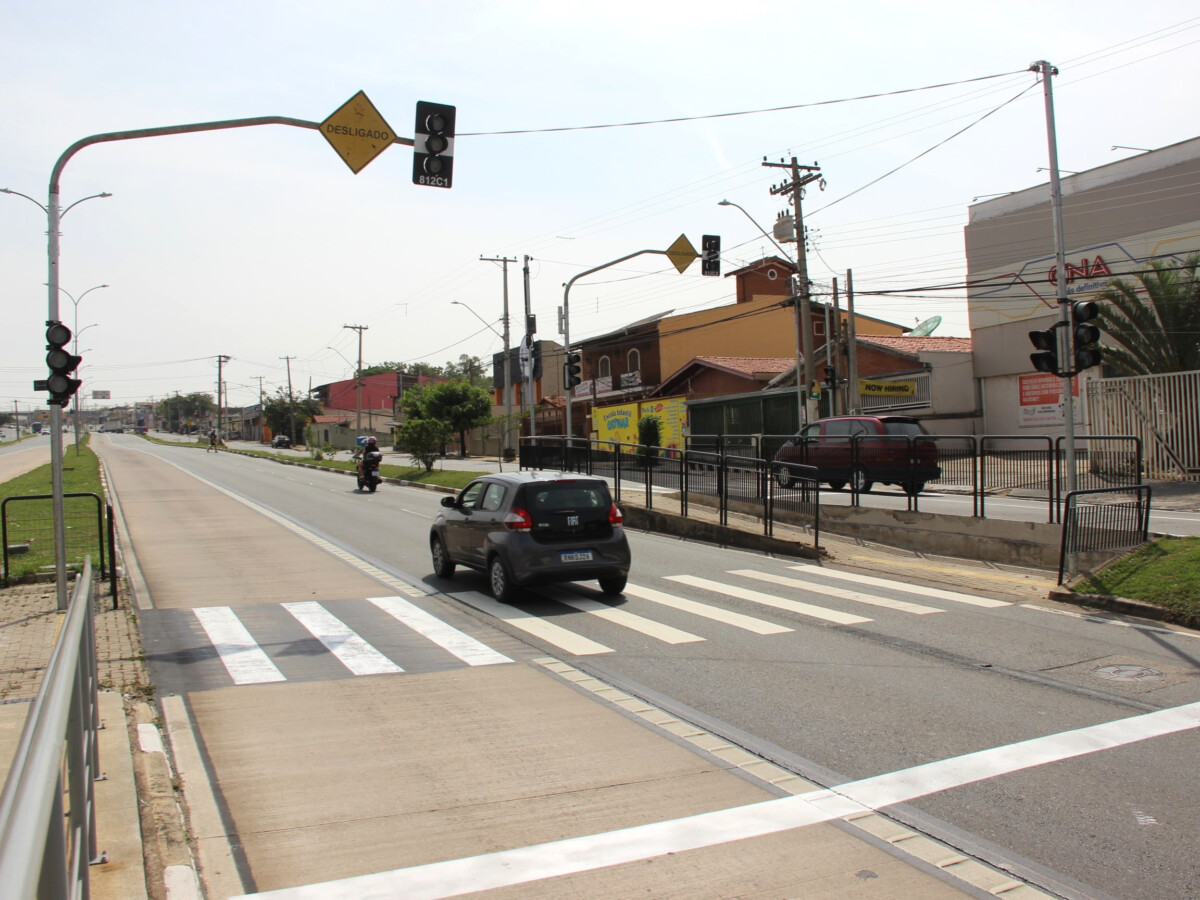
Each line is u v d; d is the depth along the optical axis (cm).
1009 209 3416
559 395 6788
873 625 984
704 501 2017
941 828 480
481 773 567
